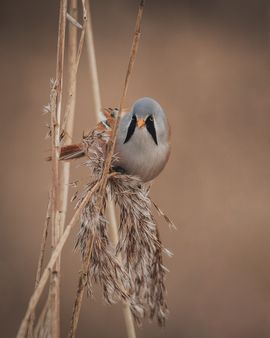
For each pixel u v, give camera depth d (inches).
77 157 203.9
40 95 603.8
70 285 432.8
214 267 445.1
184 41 671.8
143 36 671.8
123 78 605.9
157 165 208.7
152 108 205.9
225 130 554.6
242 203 490.9
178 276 439.5
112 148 179.3
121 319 412.5
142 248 185.6
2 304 416.8
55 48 663.1
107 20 695.1
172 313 415.5
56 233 175.8
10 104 597.6
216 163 521.7
